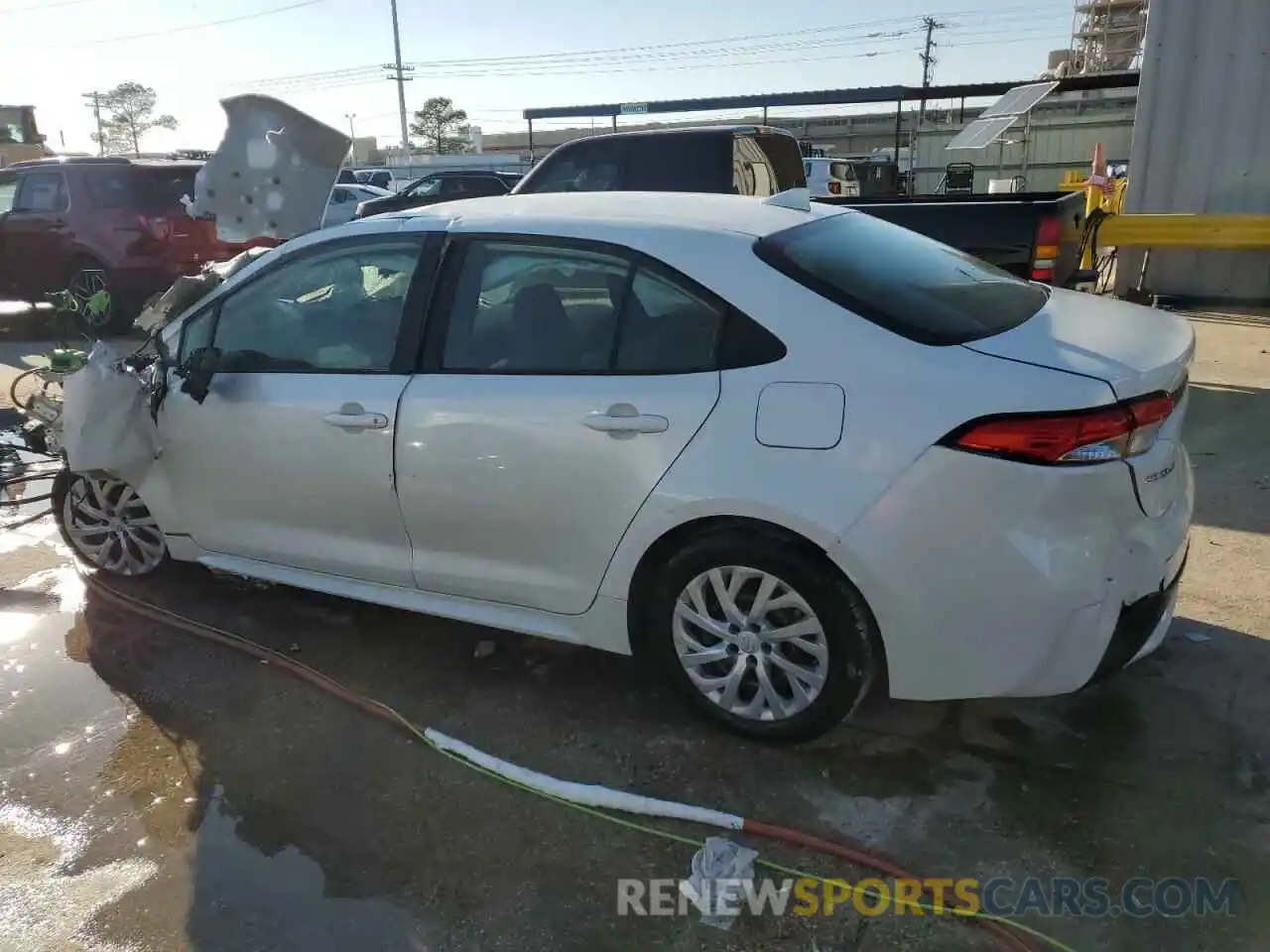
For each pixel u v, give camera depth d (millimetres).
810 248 3039
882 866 2553
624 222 3137
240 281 3717
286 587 4297
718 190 7742
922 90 17531
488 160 50156
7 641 3873
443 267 3305
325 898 2521
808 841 2643
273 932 2414
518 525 3150
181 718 3328
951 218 7211
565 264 3125
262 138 4320
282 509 3635
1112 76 13508
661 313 2961
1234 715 3141
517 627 3314
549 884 2553
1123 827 2664
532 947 2355
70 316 9820
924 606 2650
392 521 3391
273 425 3521
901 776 2906
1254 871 2498
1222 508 4887
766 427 2750
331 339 3475
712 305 2893
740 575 2904
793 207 3438
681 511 2859
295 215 4430
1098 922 2361
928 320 2785
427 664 3652
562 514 3064
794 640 2883
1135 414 2529
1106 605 2598
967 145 14109
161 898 2531
